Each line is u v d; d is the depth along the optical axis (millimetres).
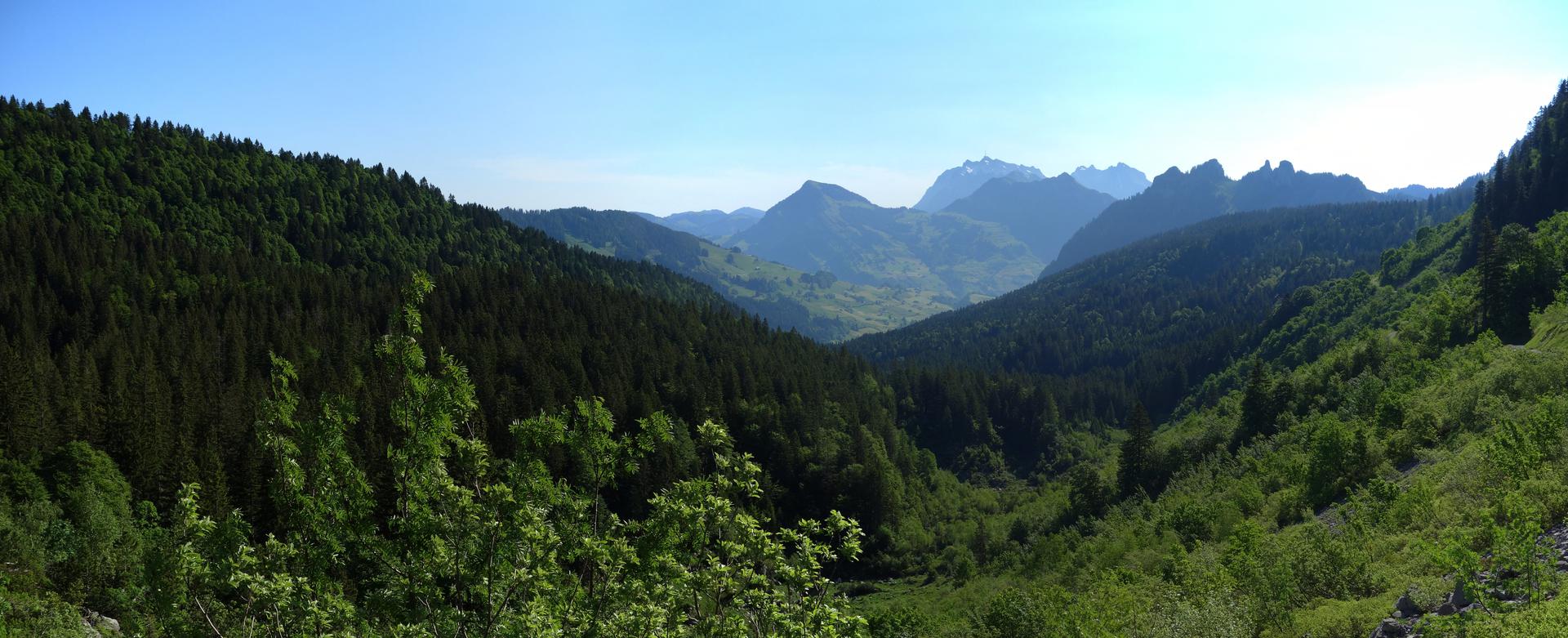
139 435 73250
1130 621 30734
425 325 130375
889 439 145875
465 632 13648
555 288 173000
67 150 197875
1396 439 52781
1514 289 89312
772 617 15391
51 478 63906
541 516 14297
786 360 165625
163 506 66500
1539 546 18422
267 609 12719
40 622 39969
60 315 115875
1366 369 87750
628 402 119562
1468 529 25406
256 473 67312
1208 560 39500
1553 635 13883
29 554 47281
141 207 191125
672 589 14781
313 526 13594
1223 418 112188
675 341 161625
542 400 109125
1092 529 87000
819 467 121062
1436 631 17109
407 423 13875
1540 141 171250
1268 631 24547
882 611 62094
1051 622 38375
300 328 126688
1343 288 182750
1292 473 60156
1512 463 27766
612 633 13453
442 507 13906
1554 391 44219
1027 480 160000
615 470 15859
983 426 173000
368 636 13539
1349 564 27422
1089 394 197375
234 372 102875
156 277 137375
